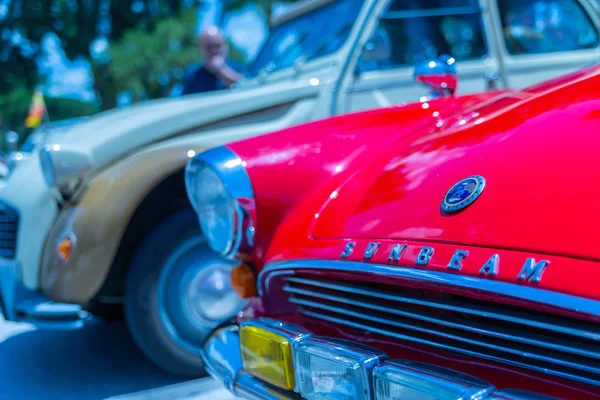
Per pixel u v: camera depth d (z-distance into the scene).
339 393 1.38
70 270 2.60
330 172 1.82
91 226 2.60
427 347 1.38
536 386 1.17
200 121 2.98
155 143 2.95
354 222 1.55
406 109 2.07
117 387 2.77
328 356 1.40
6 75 19.31
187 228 2.67
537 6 3.54
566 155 1.29
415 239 1.35
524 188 1.27
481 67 3.41
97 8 19.78
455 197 1.36
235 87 3.88
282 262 1.64
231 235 1.75
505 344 1.22
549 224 1.16
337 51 3.27
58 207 2.82
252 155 1.80
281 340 1.52
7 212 3.01
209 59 4.54
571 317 1.08
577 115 1.41
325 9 3.65
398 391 1.25
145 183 2.63
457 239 1.27
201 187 1.83
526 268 1.12
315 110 3.12
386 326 1.46
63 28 19.48
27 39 19.69
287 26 3.96
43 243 2.83
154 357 2.69
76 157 2.83
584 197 1.16
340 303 1.58
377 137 1.92
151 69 20.12
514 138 1.44
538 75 3.50
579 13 3.63
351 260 1.43
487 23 3.42
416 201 1.45
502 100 1.82
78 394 2.73
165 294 2.67
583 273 1.05
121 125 3.02
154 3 20.59
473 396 1.12
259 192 1.75
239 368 1.69
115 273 2.81
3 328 3.86
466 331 1.30
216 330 1.85
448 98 2.13
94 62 20.06
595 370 1.08
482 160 1.43
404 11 3.31
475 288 1.16
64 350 3.35
